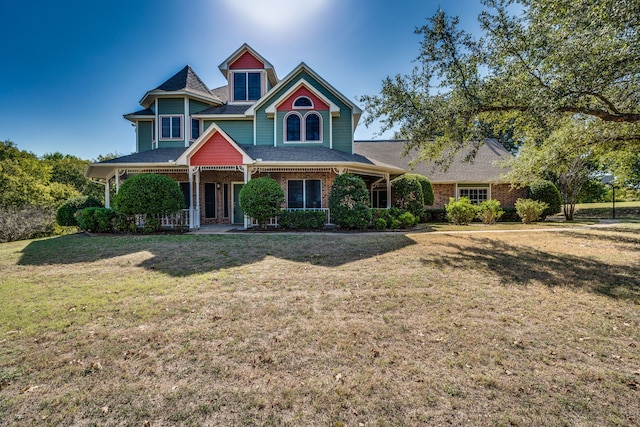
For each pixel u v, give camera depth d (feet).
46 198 61.77
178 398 8.08
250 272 20.04
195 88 54.49
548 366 9.51
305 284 17.56
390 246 28.37
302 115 49.55
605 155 41.73
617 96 29.35
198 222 43.78
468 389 8.38
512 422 7.18
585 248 27.86
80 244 30.17
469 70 30.86
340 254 25.13
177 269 20.93
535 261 22.77
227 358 9.99
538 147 43.14
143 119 54.80
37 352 10.37
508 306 14.32
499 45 28.48
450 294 15.87
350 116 51.39
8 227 43.37
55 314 13.50
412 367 9.41
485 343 10.91
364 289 16.67
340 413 7.50
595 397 8.07
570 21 24.34
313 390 8.36
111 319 13.00
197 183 43.88
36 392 8.36
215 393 8.28
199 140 42.11
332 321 12.73
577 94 24.27
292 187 47.50
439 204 65.67
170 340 11.19
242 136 53.88
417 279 18.42
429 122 32.42
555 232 39.42
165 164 43.19
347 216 40.60
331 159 43.50
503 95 29.19
